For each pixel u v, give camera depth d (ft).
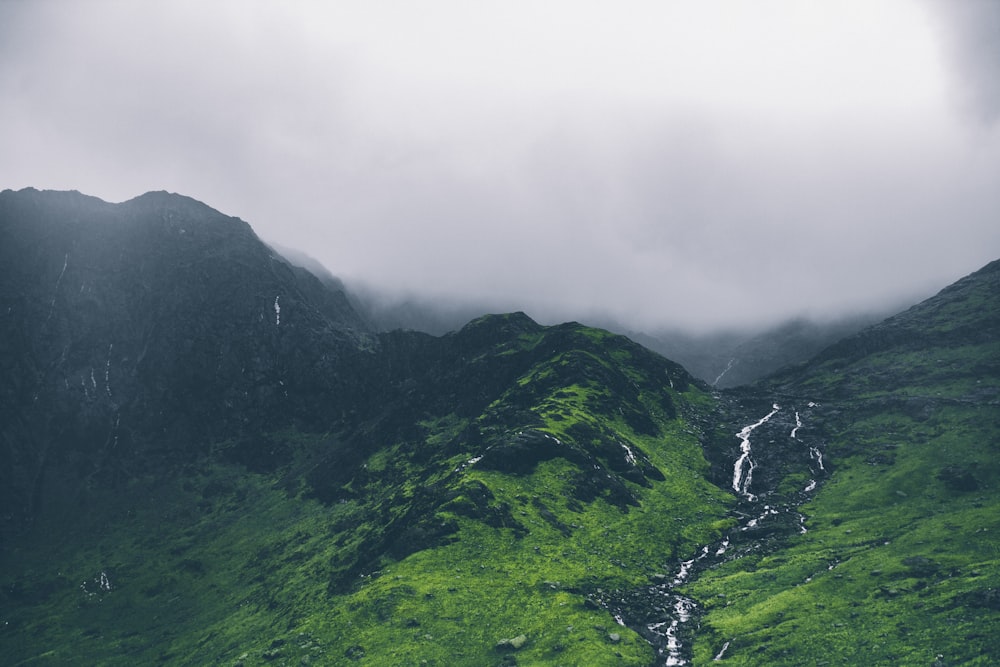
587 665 371.15
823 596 433.07
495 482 630.33
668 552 563.07
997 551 440.45
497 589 474.08
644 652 396.78
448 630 428.97
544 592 467.52
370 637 431.84
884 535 528.63
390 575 506.48
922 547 479.82
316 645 440.04
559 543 547.49
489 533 551.18
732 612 443.73
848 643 364.58
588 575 497.87
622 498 644.69
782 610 423.23
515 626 428.15
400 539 568.00
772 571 497.05
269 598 654.94
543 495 620.08
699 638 417.49
